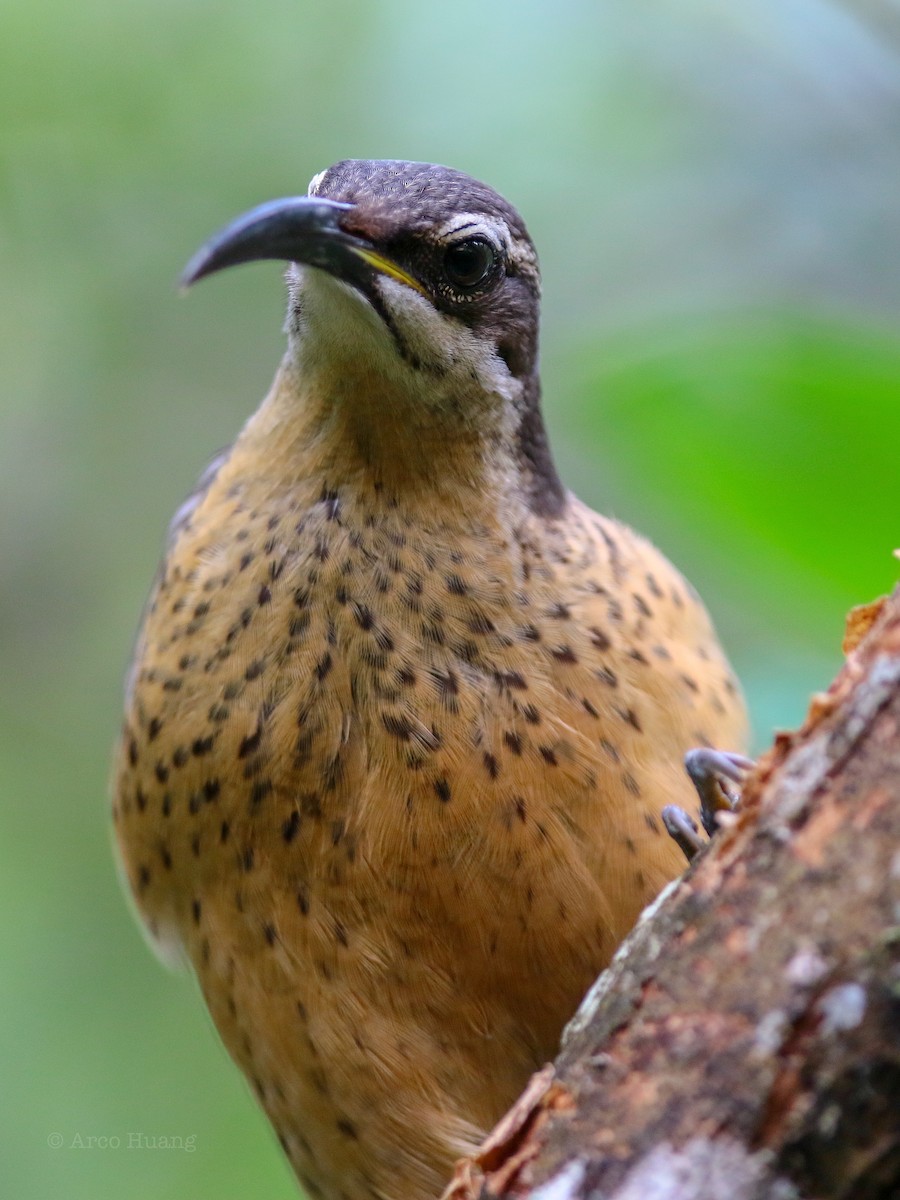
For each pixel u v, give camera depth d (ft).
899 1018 13.87
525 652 23.30
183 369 42.60
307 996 23.38
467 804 22.54
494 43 40.45
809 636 28.91
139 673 24.84
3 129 39.78
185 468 42.52
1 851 39.91
